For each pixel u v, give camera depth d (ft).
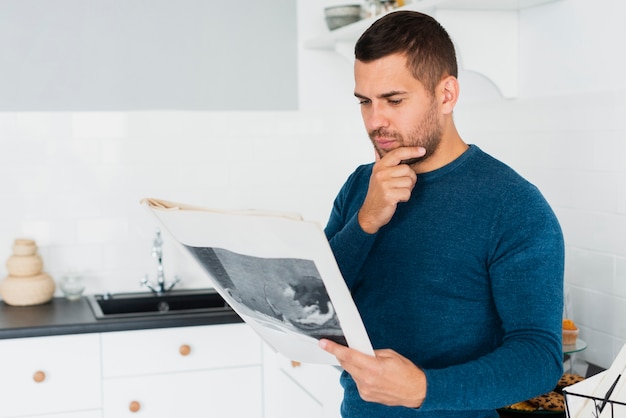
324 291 3.93
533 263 4.32
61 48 10.20
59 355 8.90
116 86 10.41
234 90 10.82
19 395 8.82
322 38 10.04
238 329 9.44
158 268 10.51
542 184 7.80
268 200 11.04
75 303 9.98
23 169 10.18
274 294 4.22
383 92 4.47
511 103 8.18
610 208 6.97
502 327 4.74
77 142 10.32
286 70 10.98
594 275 7.22
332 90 11.16
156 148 10.58
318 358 4.53
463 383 4.08
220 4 10.68
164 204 4.25
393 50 4.42
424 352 4.66
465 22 7.82
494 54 7.93
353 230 4.80
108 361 9.05
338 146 11.23
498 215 4.49
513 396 4.12
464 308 4.60
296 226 3.64
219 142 10.80
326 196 11.25
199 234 4.19
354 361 4.06
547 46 7.61
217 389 9.43
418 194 4.77
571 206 7.44
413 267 4.70
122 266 10.56
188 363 9.31
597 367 7.18
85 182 10.38
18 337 8.72
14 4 10.03
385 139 4.59
